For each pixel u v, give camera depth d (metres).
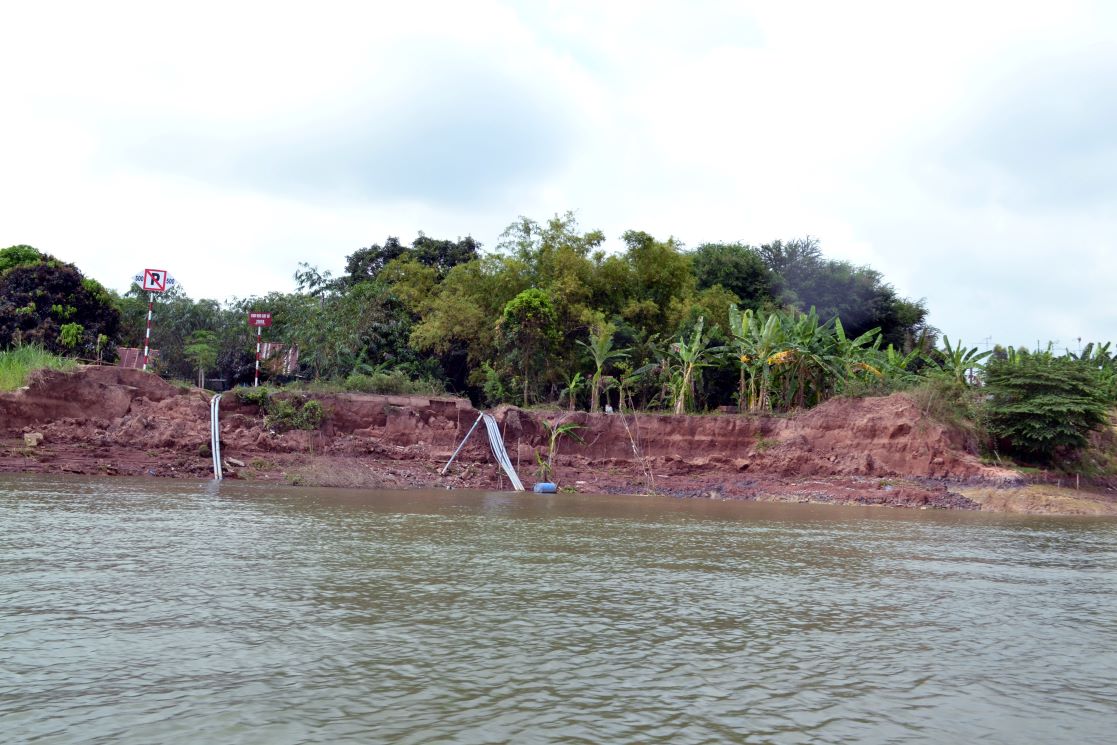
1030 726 8.55
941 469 43.97
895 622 13.18
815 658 10.79
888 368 52.62
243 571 14.77
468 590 14.18
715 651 10.93
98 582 13.30
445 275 67.69
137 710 7.98
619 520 26.72
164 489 28.05
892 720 8.55
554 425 45.22
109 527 18.95
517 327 50.16
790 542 22.81
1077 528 31.55
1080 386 46.16
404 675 9.35
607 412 47.69
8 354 36.03
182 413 37.56
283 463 36.56
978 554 22.05
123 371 37.75
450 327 54.25
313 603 12.65
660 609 13.38
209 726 7.63
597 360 49.56
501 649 10.57
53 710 7.91
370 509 26.23
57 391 35.12
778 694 9.24
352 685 8.93
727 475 44.53
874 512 35.25
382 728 7.73
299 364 53.25
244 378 59.03
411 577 15.07
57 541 16.75
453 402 43.88
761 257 80.50
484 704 8.50
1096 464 51.91
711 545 21.45
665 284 60.34
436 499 31.61
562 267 55.62
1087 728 8.55
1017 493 41.19
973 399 49.47
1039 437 45.59
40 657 9.47
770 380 50.66
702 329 53.41
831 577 17.28
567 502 33.59
